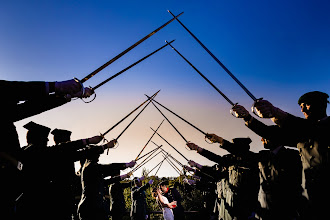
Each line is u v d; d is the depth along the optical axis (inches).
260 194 138.9
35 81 73.4
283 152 132.0
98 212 180.2
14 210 72.9
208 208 340.5
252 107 84.4
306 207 87.4
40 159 107.9
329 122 82.9
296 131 85.7
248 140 169.9
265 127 98.5
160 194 363.9
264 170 137.7
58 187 113.0
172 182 422.6
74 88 80.7
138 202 351.6
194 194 426.9
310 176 85.7
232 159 198.4
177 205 348.8
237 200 183.0
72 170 125.3
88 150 132.0
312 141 85.2
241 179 183.3
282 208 125.1
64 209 114.0
